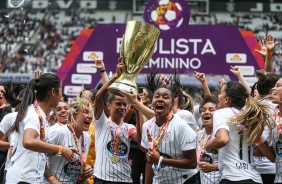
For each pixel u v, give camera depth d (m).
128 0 49.12
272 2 48.00
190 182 5.41
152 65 9.66
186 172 5.38
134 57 5.68
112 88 5.66
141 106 5.64
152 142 5.32
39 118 4.83
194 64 9.72
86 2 49.00
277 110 5.31
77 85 10.24
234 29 9.73
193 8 47.91
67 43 42.50
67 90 10.25
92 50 10.12
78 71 10.22
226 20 47.06
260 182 5.04
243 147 5.03
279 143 5.16
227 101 5.27
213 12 48.16
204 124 6.45
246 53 9.75
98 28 10.09
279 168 5.16
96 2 48.97
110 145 6.18
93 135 7.29
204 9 47.72
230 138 5.03
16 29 43.00
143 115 6.03
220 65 9.75
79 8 48.84
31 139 4.66
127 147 6.25
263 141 5.27
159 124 5.40
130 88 5.64
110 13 48.78
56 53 40.12
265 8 48.09
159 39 9.66
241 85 5.29
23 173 4.77
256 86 6.38
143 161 7.40
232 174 4.96
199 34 9.71
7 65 36.09
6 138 6.05
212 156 6.30
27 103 4.92
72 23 46.59
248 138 4.98
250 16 47.50
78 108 5.69
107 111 7.01
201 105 6.61
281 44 42.03
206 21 47.03
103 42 10.08
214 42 9.73
